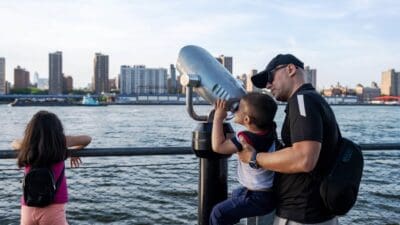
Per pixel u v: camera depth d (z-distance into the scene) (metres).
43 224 2.99
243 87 2.95
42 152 2.92
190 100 2.86
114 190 16.17
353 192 2.55
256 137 2.72
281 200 2.77
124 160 21.30
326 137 2.57
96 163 19.12
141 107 167.25
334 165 2.59
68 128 54.12
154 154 3.26
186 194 15.52
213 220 2.90
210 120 2.92
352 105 188.50
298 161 2.48
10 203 14.34
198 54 2.85
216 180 2.95
